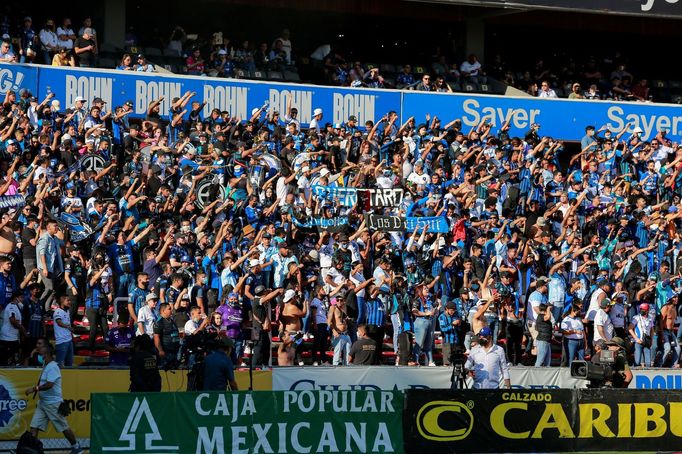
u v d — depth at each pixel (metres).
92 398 29.03
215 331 33.69
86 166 47.38
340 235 44.34
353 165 51.75
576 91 65.06
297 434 30.80
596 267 48.56
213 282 42.47
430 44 71.19
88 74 55.78
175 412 29.72
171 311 37.03
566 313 44.59
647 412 34.16
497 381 36.66
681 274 46.97
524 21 70.62
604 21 71.94
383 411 31.72
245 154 50.34
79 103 51.53
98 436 29.00
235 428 30.22
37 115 49.91
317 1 67.00
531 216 51.56
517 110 62.97
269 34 69.31
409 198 49.72
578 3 65.19
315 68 65.19
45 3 63.25
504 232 48.66
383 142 55.78
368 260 45.78
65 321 36.78
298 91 59.50
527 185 53.69
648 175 56.91
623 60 75.06
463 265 46.53
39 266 39.28
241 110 58.59
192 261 42.59
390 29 70.81
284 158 52.06
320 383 36.34
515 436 32.88
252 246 43.03
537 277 46.84
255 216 47.12
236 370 35.25
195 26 67.88
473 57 66.75
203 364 32.00
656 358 45.03
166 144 50.75
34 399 33.06
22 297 36.84
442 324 41.81
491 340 37.41
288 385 36.03
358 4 67.69
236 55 62.09
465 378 36.56
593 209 53.38
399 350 40.66
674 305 45.41
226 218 46.41
